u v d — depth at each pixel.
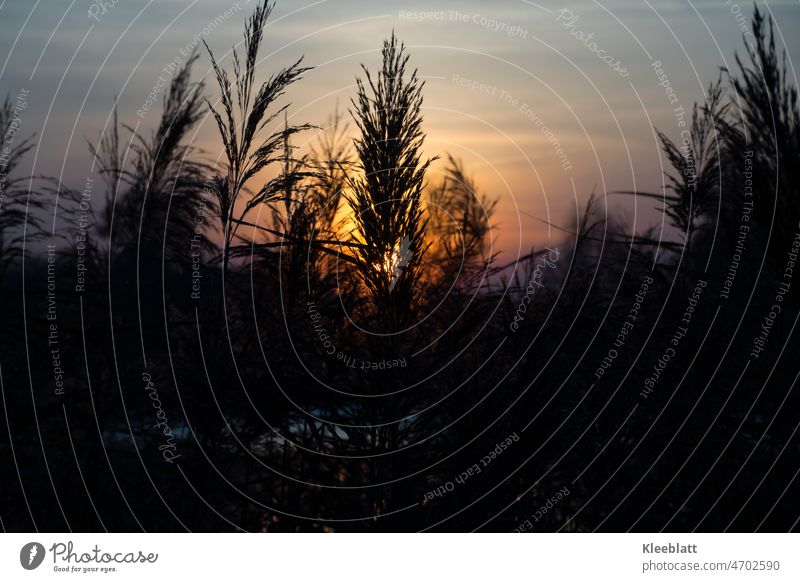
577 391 4.49
